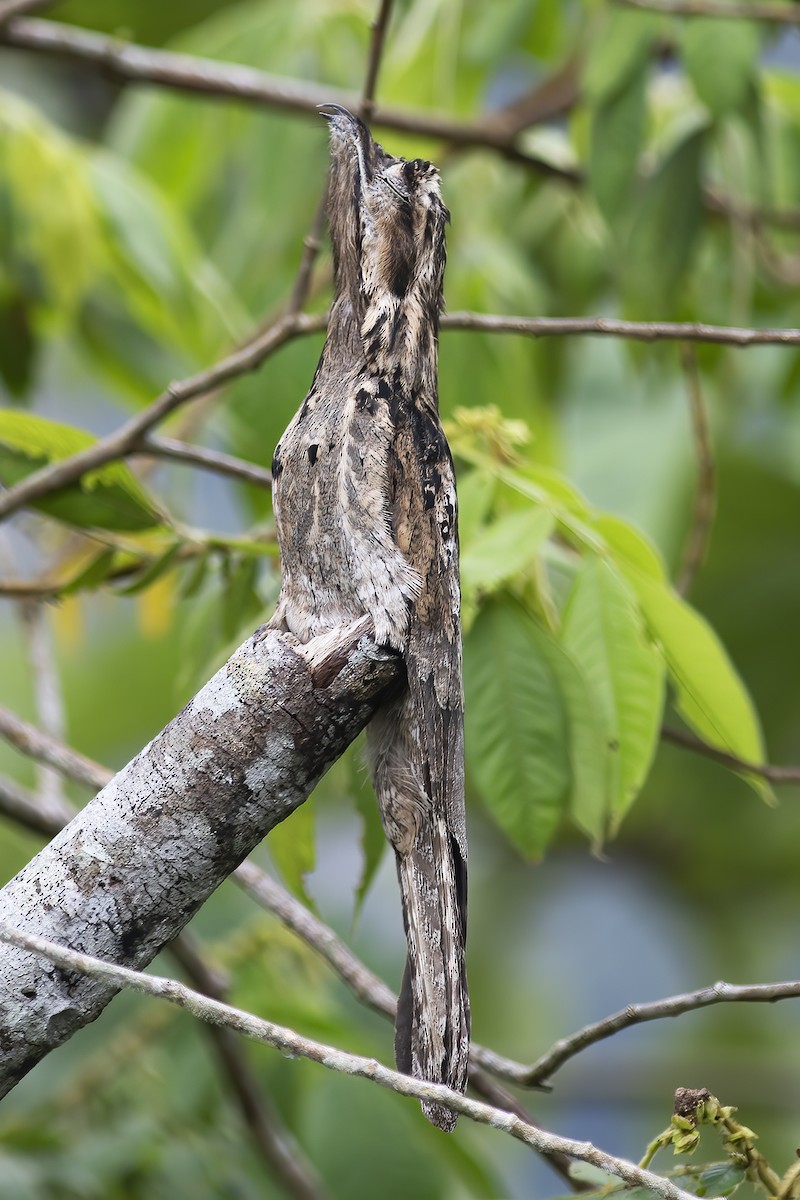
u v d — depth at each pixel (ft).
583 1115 49.39
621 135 31.14
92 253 33.83
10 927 14.70
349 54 40.78
